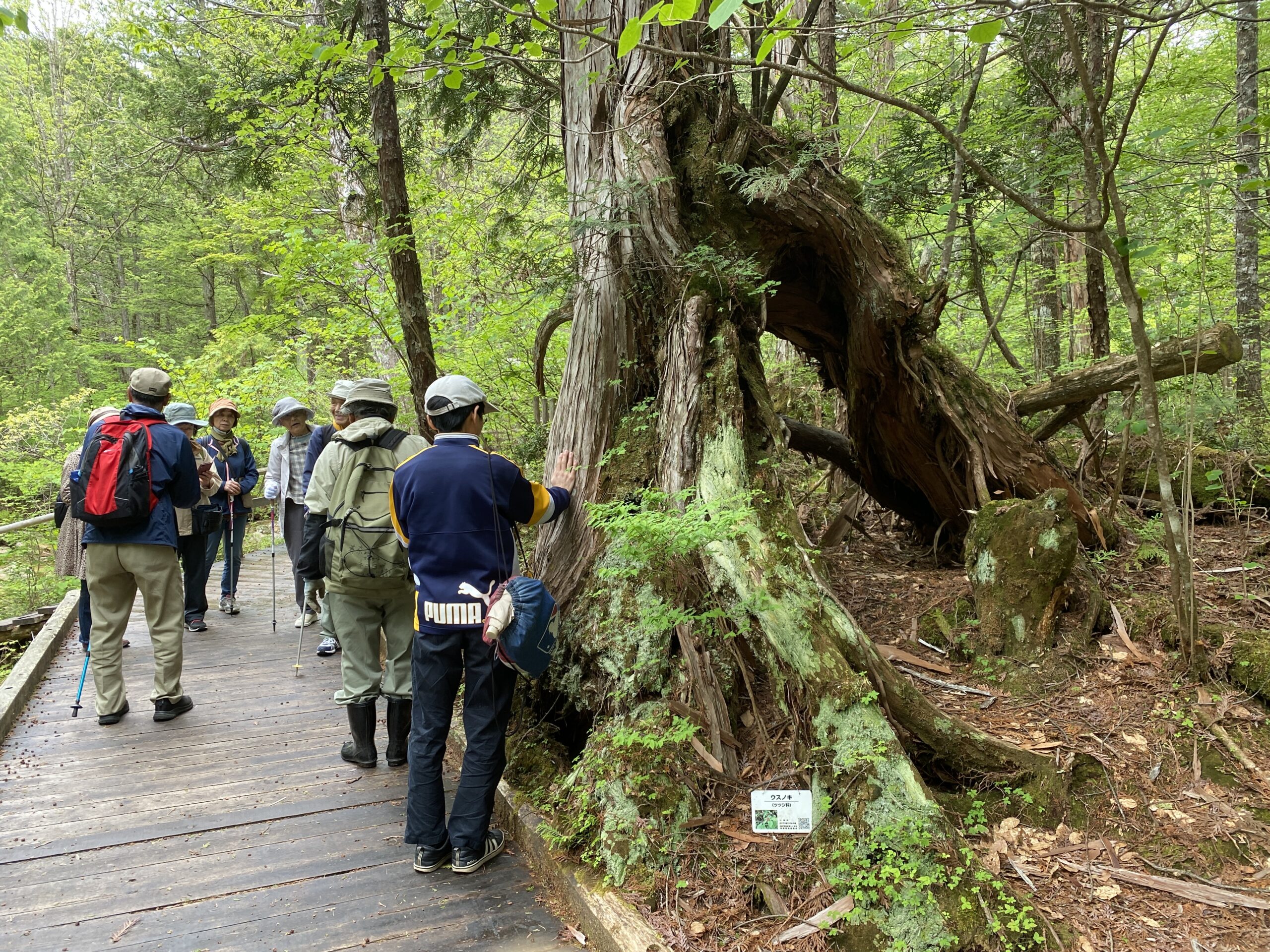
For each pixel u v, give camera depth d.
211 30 10.44
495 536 2.97
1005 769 2.89
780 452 3.82
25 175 21.28
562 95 4.80
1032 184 5.17
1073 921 2.32
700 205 4.36
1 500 11.47
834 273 4.69
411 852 3.05
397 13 6.47
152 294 22.23
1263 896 2.39
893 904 2.26
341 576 3.55
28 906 2.69
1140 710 3.23
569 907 2.63
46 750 4.03
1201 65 6.04
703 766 2.94
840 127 5.93
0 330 18.02
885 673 2.97
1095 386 4.59
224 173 10.41
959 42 5.91
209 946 2.47
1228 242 6.47
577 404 4.27
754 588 3.06
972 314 9.60
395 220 5.07
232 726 4.37
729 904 2.47
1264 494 4.86
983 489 4.49
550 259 4.80
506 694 2.99
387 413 3.78
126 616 4.43
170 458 4.21
